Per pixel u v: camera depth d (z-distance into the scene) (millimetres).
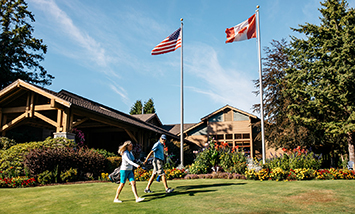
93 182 10867
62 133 13430
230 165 12602
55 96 13516
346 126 14312
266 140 23719
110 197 6926
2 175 9953
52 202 6426
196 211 5238
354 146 15758
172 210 5324
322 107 16141
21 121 16391
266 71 24125
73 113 14172
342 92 15781
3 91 14586
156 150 7371
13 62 28109
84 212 5328
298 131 19203
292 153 12914
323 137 18984
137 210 5355
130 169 6320
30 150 10969
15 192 7961
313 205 5746
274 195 6883
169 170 12109
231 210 5312
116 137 23547
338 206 5648
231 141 29547
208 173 12766
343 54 14508
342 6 16500
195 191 7594
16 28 29125
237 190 7727
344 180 10406
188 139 32250
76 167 11586
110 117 16734
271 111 23062
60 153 11070
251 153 28062
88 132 22703
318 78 16500
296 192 7309
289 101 20656
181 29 16234
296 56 18031
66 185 9430
